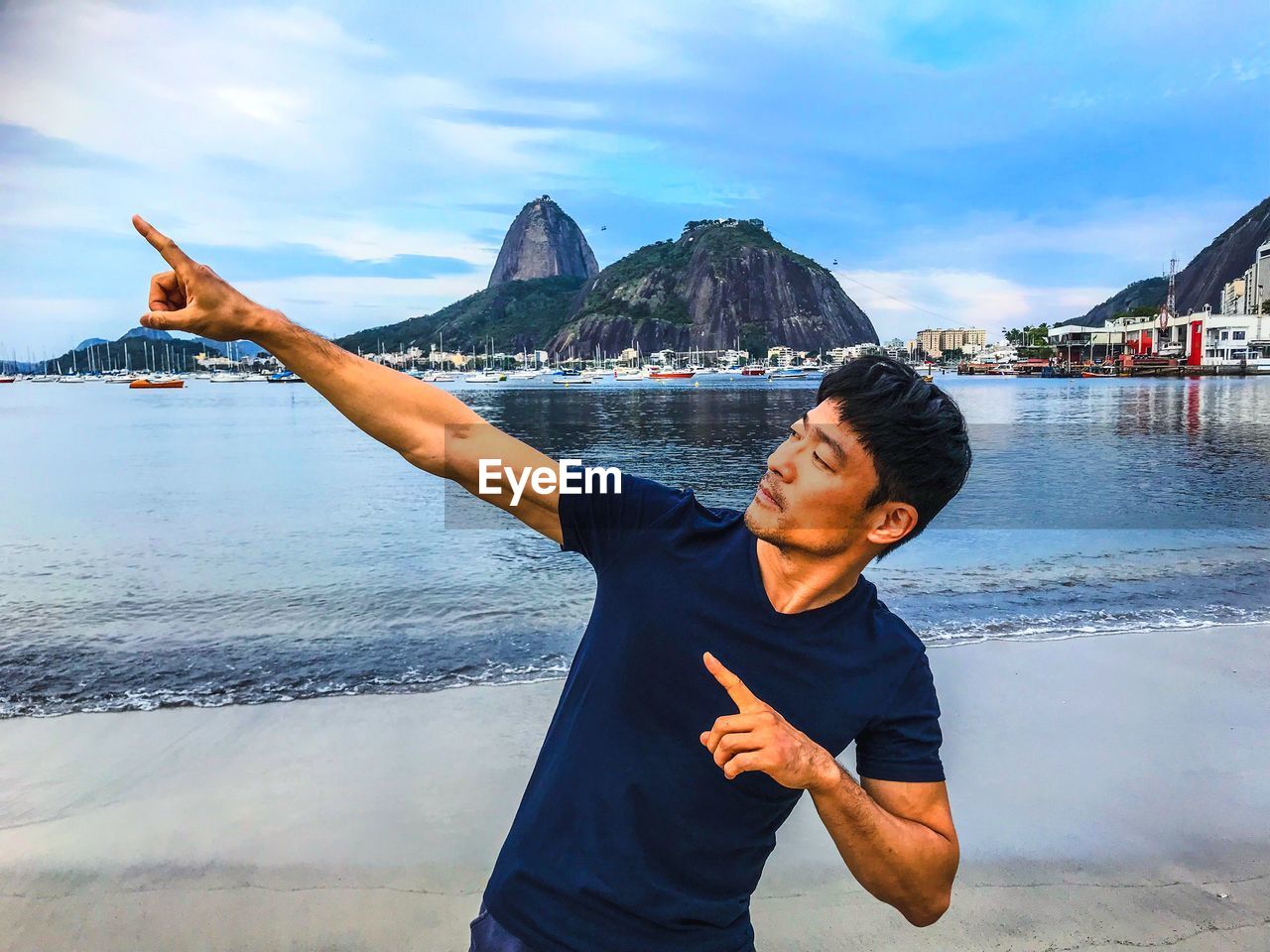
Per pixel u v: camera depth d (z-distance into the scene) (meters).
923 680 1.25
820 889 2.95
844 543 1.09
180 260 1.14
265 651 5.73
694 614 1.14
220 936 2.67
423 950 2.62
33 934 2.66
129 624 6.61
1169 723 4.34
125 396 93.44
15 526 12.08
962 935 2.71
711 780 1.16
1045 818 3.41
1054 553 9.61
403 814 3.39
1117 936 2.72
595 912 1.17
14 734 4.19
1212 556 9.35
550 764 1.26
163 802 3.48
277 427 38.53
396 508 13.75
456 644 5.88
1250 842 3.26
